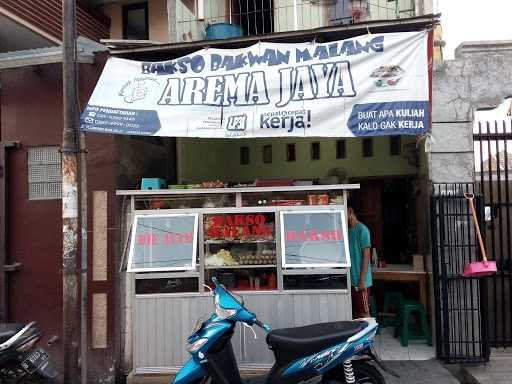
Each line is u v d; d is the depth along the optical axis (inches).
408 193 293.0
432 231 209.6
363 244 212.5
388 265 266.4
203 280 196.9
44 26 301.9
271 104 184.9
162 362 194.4
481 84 211.5
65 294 166.2
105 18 384.5
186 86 190.7
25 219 213.0
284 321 191.0
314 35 189.9
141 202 206.4
